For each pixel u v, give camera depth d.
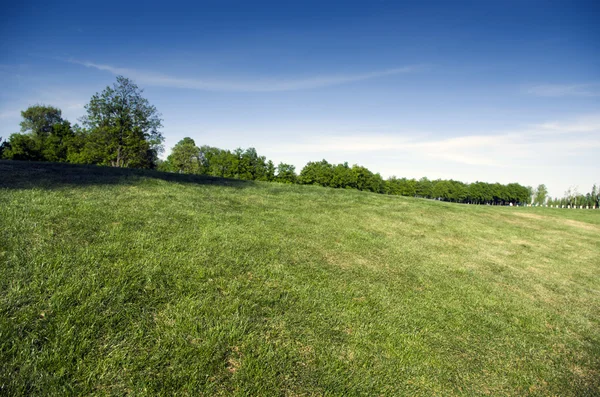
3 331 2.69
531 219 17.34
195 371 2.74
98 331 2.96
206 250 5.23
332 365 3.20
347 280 5.35
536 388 3.55
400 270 6.39
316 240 7.24
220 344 3.13
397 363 3.48
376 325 4.12
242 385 2.74
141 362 2.73
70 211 5.74
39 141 46.53
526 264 8.73
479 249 9.54
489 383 3.48
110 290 3.54
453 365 3.66
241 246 5.77
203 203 8.70
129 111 36.84
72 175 9.80
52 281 3.48
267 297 4.16
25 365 2.45
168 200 8.19
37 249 4.09
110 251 4.45
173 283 4.02
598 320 5.72
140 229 5.57
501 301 5.79
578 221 19.38
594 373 4.02
